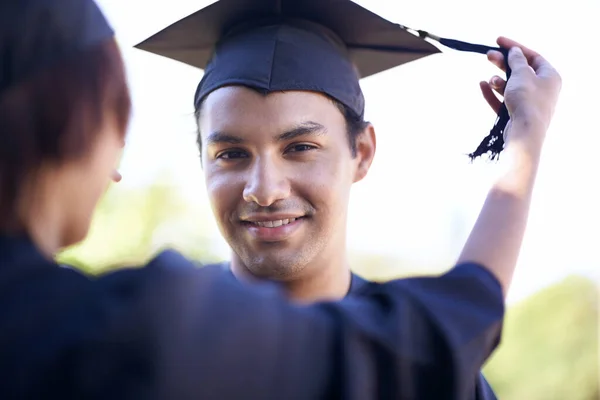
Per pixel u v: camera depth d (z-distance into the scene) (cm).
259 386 105
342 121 199
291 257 191
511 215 129
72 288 106
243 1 205
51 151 111
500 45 166
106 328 100
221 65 198
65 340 100
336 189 194
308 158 191
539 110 143
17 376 99
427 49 217
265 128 187
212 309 105
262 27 204
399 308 112
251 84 189
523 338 841
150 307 101
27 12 109
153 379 99
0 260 106
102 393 98
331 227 195
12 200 110
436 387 112
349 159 202
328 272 199
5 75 108
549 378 802
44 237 113
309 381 108
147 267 107
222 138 191
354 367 107
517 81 147
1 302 104
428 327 113
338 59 205
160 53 230
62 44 110
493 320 116
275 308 109
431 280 119
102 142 116
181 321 102
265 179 186
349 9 205
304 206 191
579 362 802
